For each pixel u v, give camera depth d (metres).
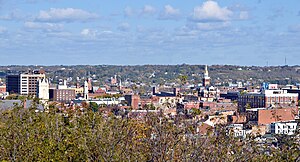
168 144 39.38
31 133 46.62
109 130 43.56
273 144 41.25
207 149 38.44
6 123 48.03
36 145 45.38
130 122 43.59
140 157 41.16
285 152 39.91
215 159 38.03
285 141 40.59
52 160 43.81
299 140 40.72
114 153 41.84
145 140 41.50
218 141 38.78
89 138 43.41
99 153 42.44
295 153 39.88
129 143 42.25
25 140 46.19
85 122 45.69
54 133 46.44
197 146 38.44
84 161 43.16
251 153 38.84
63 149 44.12
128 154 41.62
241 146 38.88
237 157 38.38
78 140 44.00
